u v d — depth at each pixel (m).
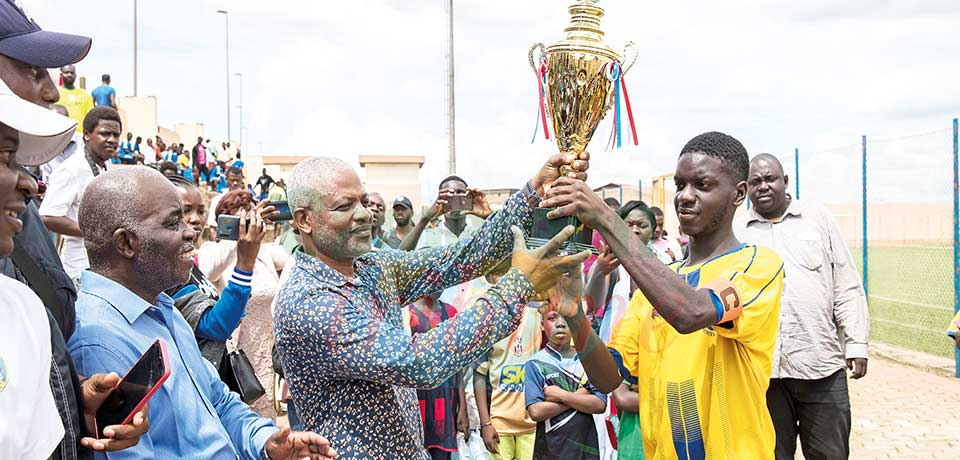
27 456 1.56
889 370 9.28
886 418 7.03
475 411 4.25
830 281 4.58
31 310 1.63
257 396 3.30
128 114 30.95
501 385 4.08
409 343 2.27
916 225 15.26
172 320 2.47
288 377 2.54
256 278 5.44
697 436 2.54
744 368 2.52
